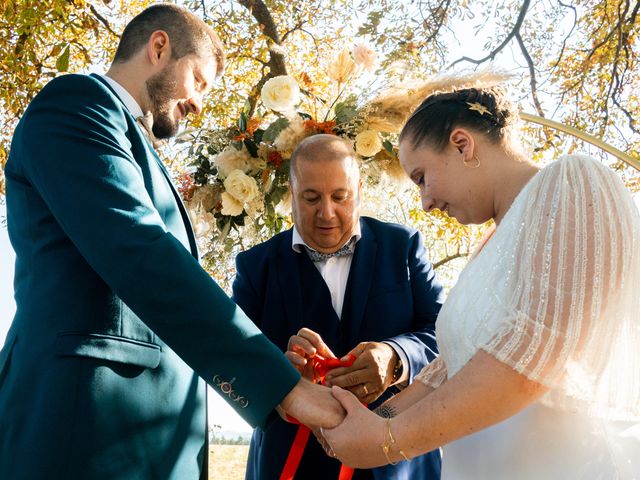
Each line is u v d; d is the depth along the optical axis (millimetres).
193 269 1777
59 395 1695
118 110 1935
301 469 2580
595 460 1749
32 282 1832
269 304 2748
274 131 2898
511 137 2037
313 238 2711
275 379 1813
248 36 8898
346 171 2633
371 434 1802
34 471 1651
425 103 2111
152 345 1858
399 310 2697
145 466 1776
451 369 1976
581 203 1699
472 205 2029
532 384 1660
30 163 1821
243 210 2994
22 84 6824
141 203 1798
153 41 2195
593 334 1646
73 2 6945
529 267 1692
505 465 1877
